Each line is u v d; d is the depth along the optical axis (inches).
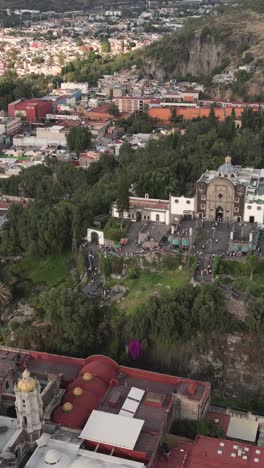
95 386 6825.8
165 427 6496.1
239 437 6776.6
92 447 6067.9
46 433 6156.5
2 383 6865.2
